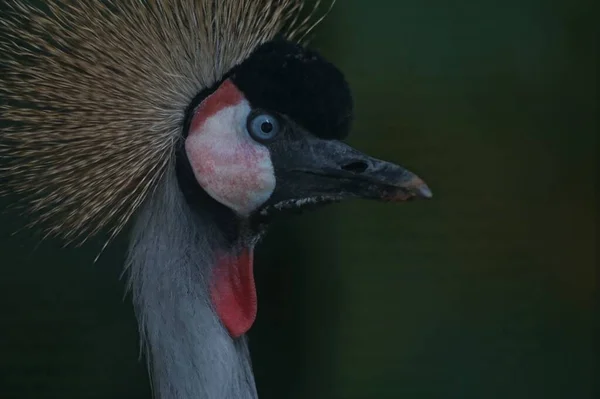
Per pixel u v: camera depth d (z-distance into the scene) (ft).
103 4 14.65
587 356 26.50
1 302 23.50
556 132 26.13
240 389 14.19
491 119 25.72
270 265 24.16
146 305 13.97
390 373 24.93
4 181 14.58
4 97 14.76
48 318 23.80
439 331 25.45
